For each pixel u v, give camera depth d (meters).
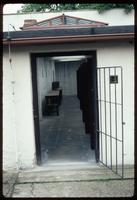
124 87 6.07
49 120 12.27
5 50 5.96
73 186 5.18
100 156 6.32
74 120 11.96
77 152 7.27
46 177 5.68
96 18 19.19
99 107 6.15
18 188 5.18
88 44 5.98
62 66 24.89
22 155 6.22
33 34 5.63
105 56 6.03
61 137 8.95
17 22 19.03
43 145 8.08
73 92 24.81
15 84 6.06
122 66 6.03
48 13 19.14
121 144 6.18
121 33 5.61
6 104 6.10
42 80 13.44
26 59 6.01
